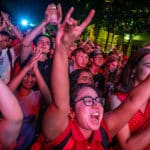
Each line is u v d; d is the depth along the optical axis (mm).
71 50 4980
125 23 18312
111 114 2154
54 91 1797
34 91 3168
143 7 17766
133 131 2332
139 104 2113
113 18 17938
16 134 1567
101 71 5539
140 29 18578
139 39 21516
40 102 3068
